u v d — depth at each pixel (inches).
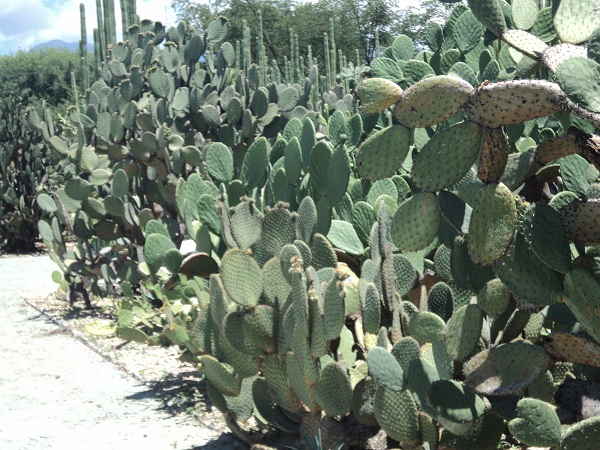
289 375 157.6
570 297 111.4
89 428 203.2
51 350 286.8
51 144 366.6
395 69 248.4
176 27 420.8
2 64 1766.7
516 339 137.6
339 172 187.9
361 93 119.8
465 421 120.5
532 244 110.3
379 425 147.9
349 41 1572.3
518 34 120.1
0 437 197.2
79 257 352.5
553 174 138.6
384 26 1579.7
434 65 261.9
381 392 136.6
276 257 167.0
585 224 111.6
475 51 248.4
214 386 172.6
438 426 141.1
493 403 125.1
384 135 120.4
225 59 385.7
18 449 189.0
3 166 584.1
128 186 355.6
